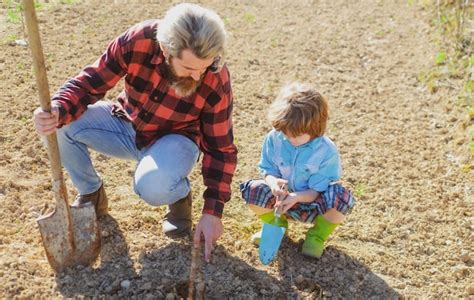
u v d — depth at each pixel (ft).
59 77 19.22
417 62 22.75
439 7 25.79
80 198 12.85
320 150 12.05
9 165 14.94
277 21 25.91
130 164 15.80
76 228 11.62
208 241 11.14
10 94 17.97
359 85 21.12
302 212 12.52
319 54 23.12
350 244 13.61
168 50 9.92
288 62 22.34
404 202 15.24
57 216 11.29
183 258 12.37
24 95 17.99
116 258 12.19
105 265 11.98
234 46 23.21
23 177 14.64
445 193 15.69
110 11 24.77
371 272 12.80
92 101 11.48
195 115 11.53
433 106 19.93
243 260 12.62
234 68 21.49
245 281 12.05
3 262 11.62
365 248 13.55
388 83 21.35
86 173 12.51
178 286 11.71
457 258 13.51
